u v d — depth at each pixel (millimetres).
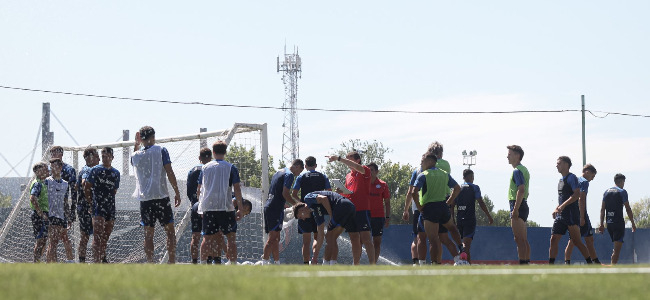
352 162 35938
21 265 17828
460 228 45344
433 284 12133
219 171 32375
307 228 37531
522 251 39250
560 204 40750
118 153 53656
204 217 32500
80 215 37906
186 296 10211
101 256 35438
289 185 37875
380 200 41000
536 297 10758
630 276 13867
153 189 32750
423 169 35281
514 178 39094
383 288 11469
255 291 10789
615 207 47562
